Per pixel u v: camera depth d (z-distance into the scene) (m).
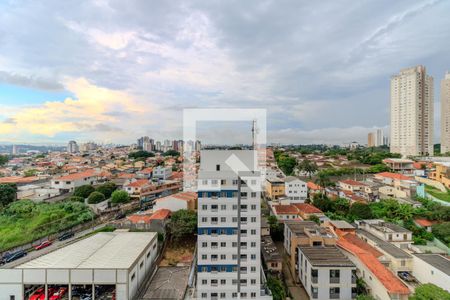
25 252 43.22
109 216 62.03
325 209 61.91
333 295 31.47
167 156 161.62
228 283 29.70
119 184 82.81
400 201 61.62
